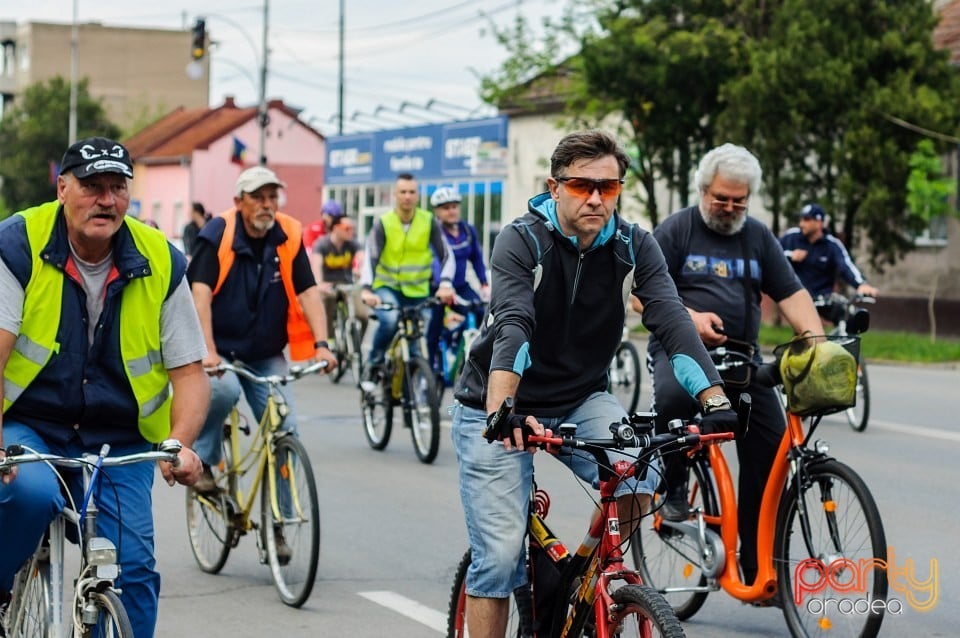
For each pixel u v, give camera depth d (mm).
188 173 83312
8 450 5602
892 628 8109
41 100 99812
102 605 5617
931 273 33781
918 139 30297
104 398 6113
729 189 7918
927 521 11023
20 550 5973
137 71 129375
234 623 8305
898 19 31172
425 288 15328
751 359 7832
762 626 8273
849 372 7113
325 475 13445
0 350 5941
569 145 5855
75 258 6059
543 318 6016
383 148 56188
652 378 7996
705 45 33125
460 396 6133
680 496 7992
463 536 10758
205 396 6305
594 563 5660
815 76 30469
